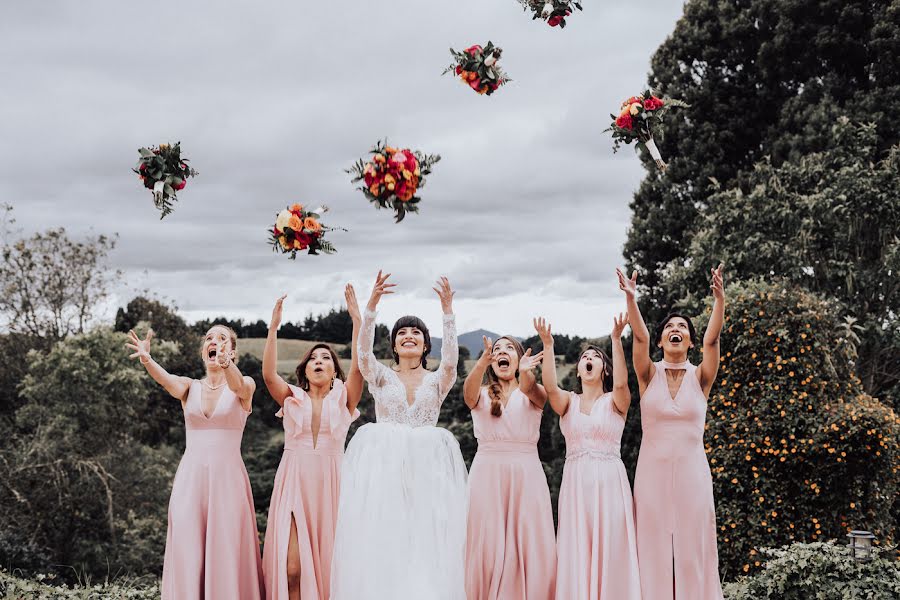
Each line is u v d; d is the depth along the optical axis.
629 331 18.12
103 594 8.38
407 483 5.37
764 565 10.12
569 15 6.00
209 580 5.49
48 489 16.61
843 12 16.98
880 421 10.05
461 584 5.37
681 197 18.83
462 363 19.06
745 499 10.64
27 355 18.86
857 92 16.61
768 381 10.69
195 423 5.73
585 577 5.54
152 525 17.44
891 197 13.91
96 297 20.36
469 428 17.81
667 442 5.72
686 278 15.01
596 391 5.95
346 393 6.01
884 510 10.49
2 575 8.95
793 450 10.30
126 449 18.41
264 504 20.53
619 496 5.68
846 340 11.30
